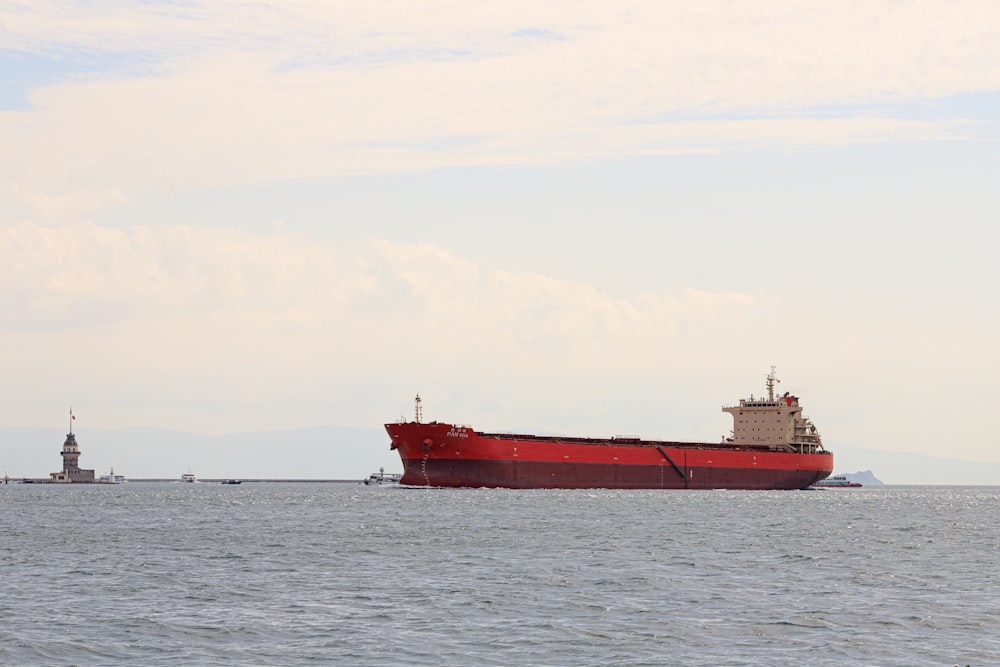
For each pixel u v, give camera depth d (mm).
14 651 89812
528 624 101312
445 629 98938
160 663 86375
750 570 143375
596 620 103500
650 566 147000
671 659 87500
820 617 105250
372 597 117500
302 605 112125
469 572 140125
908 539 199125
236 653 89625
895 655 89000
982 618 105062
